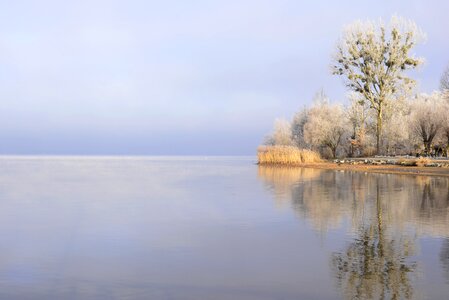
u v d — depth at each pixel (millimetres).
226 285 9711
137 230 15969
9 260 11945
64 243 13938
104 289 9523
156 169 69062
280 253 12328
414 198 24219
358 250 12508
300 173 48438
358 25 59125
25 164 96875
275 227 16156
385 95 59875
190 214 19703
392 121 65750
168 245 13516
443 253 12047
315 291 9219
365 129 70750
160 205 22938
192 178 44969
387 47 59000
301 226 16281
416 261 11266
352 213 19125
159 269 10977
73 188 33625
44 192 30438
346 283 9664
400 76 59438
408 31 57938
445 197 24625
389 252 12211
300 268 10844
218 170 63438
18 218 18938
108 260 11875
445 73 61719
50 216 19438
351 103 72750
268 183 35812
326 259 11609
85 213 20297
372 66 59125
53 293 9273
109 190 31750
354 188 30250
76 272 10789
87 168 74125
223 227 16312
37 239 14547
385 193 26781
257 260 11656
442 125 58656
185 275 10461
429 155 62688
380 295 8906
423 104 64250
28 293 9273
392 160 56125
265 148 74688
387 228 15633
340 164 62750
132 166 84062
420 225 16156
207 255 12266
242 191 29500
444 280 9758
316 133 73250
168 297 9031
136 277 10344
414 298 8719
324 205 21812
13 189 32875
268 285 9656
